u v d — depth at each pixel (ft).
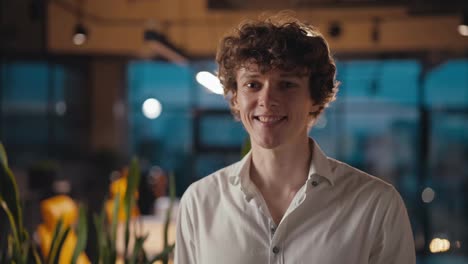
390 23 26.61
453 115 29.25
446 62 27.63
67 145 31.65
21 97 29.45
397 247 4.19
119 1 27.22
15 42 27.25
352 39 26.91
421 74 29.30
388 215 4.13
